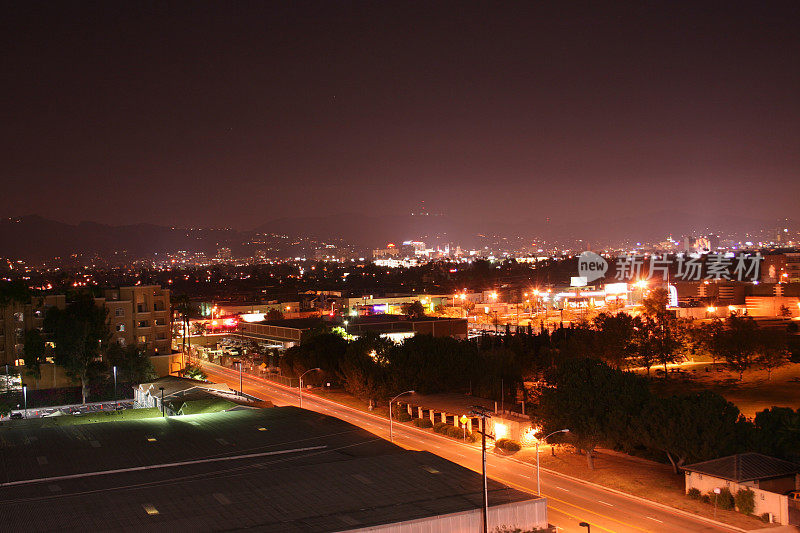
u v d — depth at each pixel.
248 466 62.62
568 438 73.12
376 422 98.81
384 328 169.88
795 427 65.50
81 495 53.69
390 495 53.59
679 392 112.19
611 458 76.75
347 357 115.94
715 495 59.97
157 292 148.88
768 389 110.56
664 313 136.75
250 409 90.50
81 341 120.25
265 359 153.00
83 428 78.19
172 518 48.62
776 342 122.31
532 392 111.12
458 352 106.50
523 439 82.44
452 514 49.50
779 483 59.91
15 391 123.56
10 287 129.62
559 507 61.28
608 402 73.25
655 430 68.06
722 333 128.75
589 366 77.94
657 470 70.94
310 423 80.94
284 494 53.81
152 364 135.62
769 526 55.53
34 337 126.31
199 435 74.81
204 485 56.16
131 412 97.38
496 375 105.00
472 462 76.56
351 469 60.38
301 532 45.94
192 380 116.06
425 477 58.09
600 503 62.25
